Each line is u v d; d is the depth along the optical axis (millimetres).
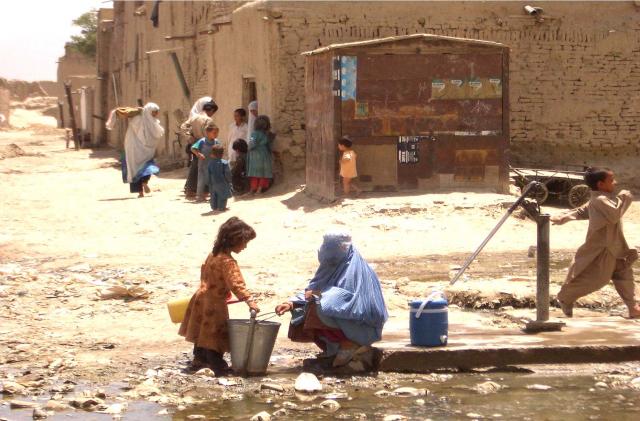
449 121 19938
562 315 11062
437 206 18828
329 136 19875
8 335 10555
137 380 8781
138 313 11633
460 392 8297
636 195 22938
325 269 9031
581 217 10234
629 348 9273
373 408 7809
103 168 34125
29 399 8219
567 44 24484
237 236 9023
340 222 18203
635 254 10359
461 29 23891
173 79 35688
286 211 19812
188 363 9406
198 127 23109
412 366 9039
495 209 18812
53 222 20375
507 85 19984
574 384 8539
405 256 15680
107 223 20031
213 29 27797
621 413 7605
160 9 37750
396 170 19906
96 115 54281
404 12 23578
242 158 22875
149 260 15578
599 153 24781
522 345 9250
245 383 8656
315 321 8953
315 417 7547
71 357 9617
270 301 12008
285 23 23000
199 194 22266
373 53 19625
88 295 12641
